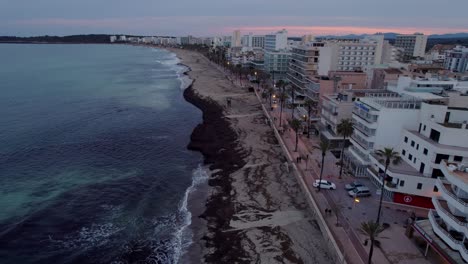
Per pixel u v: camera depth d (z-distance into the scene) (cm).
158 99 14312
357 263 3847
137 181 6656
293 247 4531
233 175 6794
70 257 4453
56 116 11150
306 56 12681
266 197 5866
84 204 5756
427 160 4838
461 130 4597
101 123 10494
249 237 4788
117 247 4678
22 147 8288
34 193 6091
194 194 6169
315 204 5216
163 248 4666
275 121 10062
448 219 3600
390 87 7831
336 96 8481
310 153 7425
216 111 11888
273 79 15912
